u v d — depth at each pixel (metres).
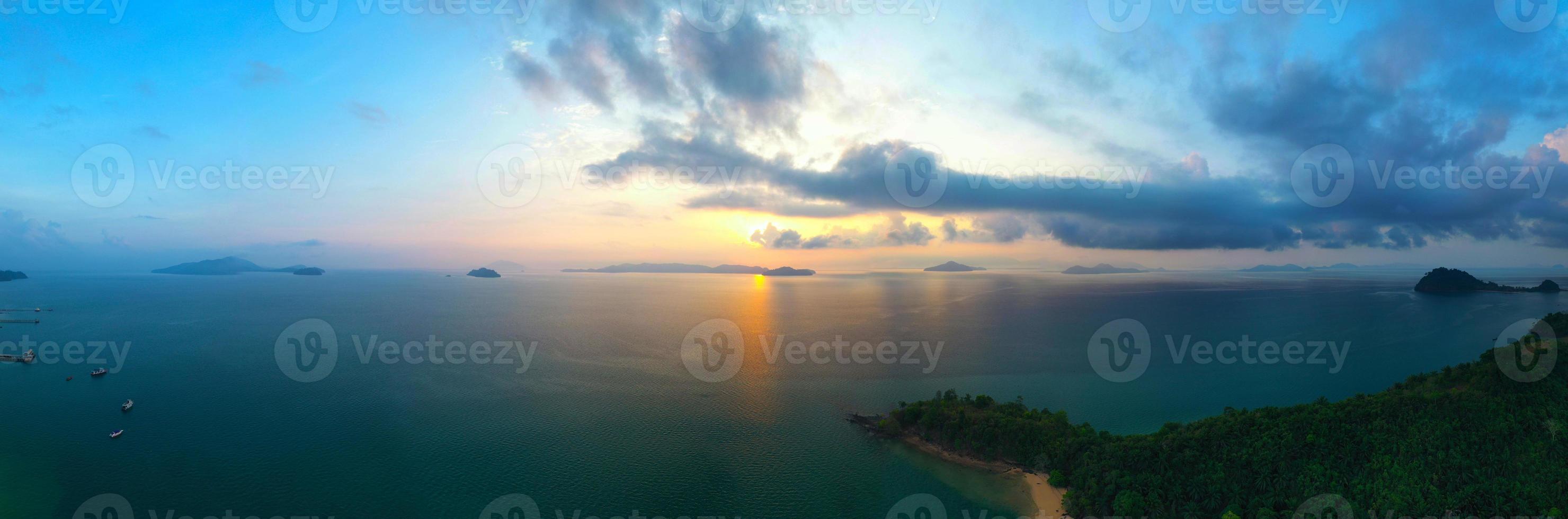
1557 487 73.75
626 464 112.94
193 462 113.00
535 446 121.06
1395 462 80.38
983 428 112.50
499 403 149.00
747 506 97.50
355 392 158.25
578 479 106.75
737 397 156.38
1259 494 81.50
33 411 142.12
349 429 129.75
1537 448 78.31
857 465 111.69
